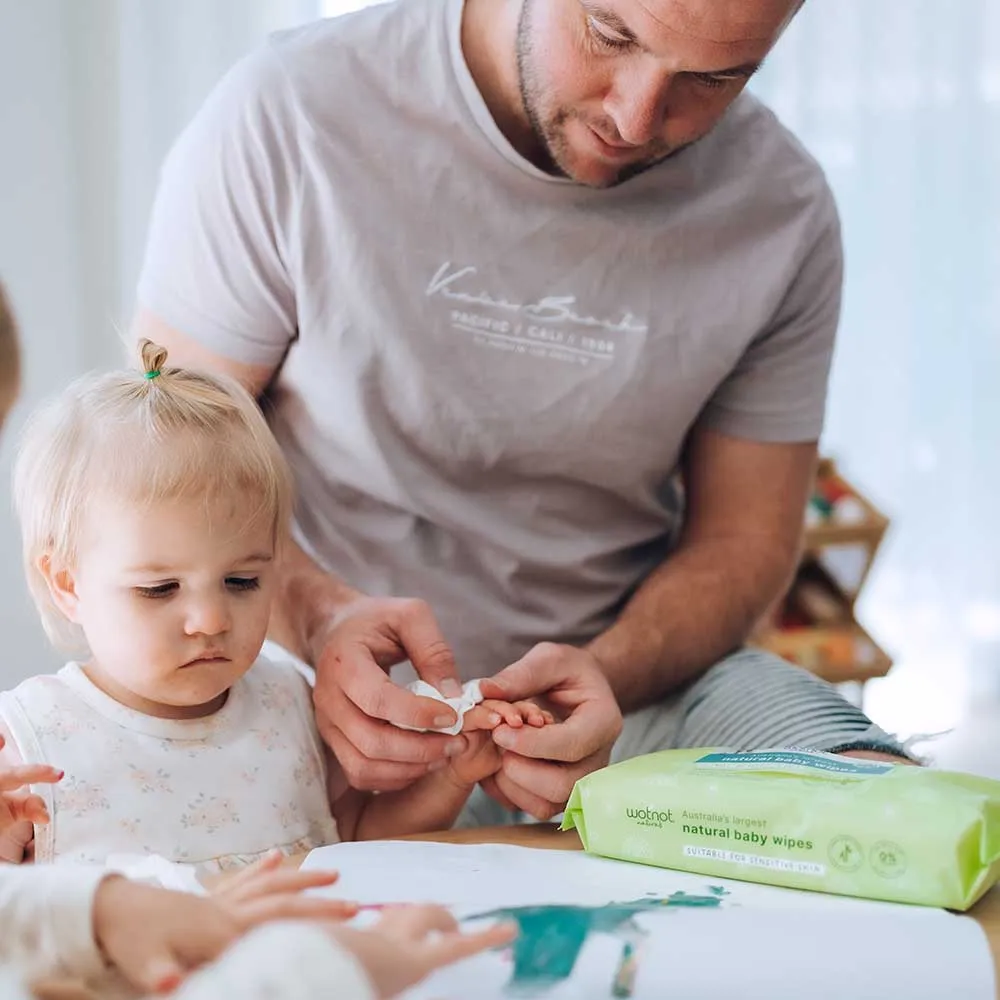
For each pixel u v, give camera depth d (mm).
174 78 2039
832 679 1968
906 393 2670
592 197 1196
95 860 958
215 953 626
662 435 1254
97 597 979
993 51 2539
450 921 628
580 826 907
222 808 1008
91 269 2053
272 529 1021
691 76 1034
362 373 1195
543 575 1268
